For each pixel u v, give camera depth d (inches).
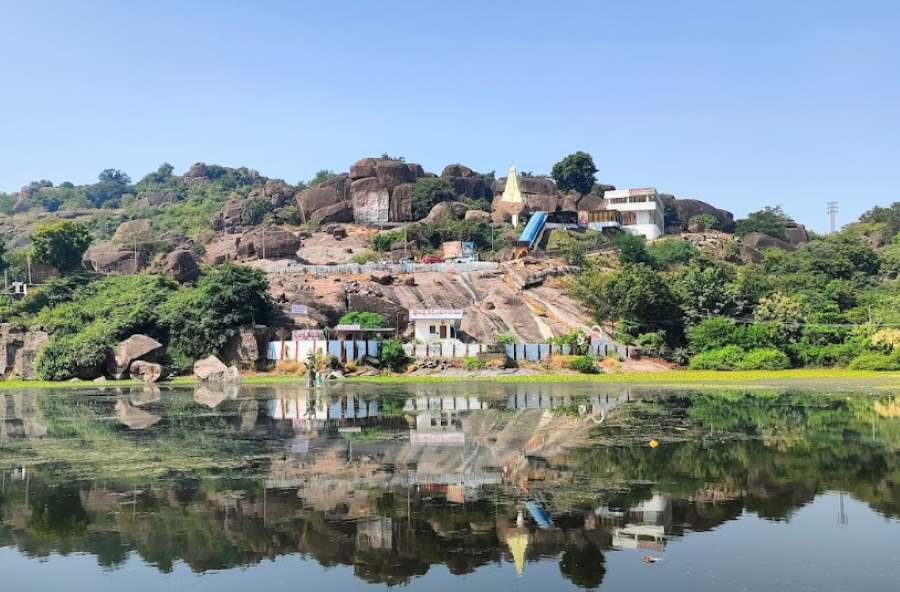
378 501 665.6
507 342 2844.5
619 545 535.8
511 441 1020.5
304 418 1320.1
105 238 5625.0
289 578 473.1
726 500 671.8
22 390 2151.8
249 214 4931.1
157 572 485.7
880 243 5497.1
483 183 5319.9
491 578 469.1
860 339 3070.9
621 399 1685.5
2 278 3762.3
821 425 1194.0
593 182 5861.2
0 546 544.7
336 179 4945.9
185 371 2645.2
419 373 2640.3
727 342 3038.9
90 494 698.8
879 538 553.3
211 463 856.9
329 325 2965.1
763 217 5757.9
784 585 453.7
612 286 3171.8
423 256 4037.9
